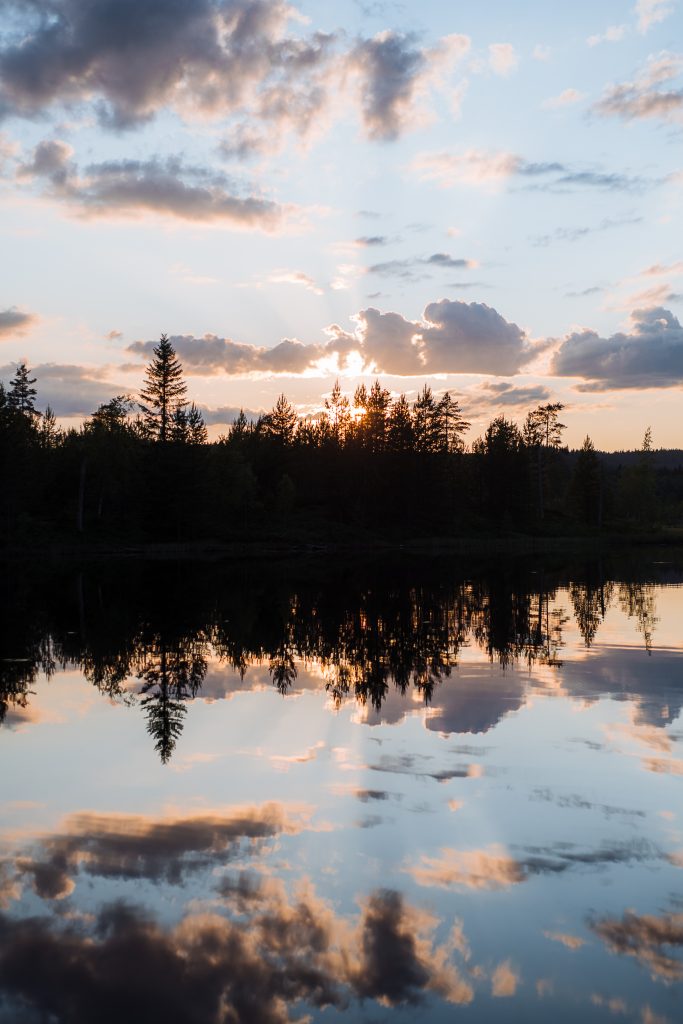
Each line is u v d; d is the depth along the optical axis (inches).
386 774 304.0
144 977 169.0
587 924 190.2
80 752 339.9
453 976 169.6
